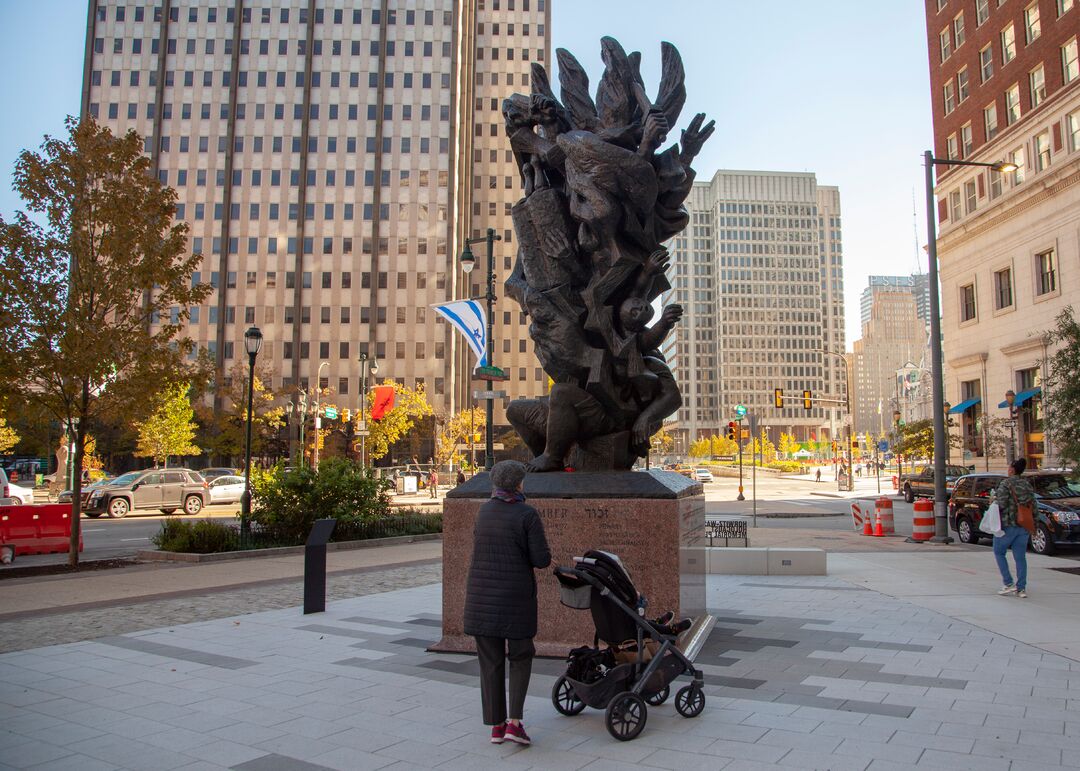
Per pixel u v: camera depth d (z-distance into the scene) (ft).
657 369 26.16
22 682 20.48
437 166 256.93
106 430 177.58
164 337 50.19
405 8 262.88
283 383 243.81
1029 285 125.08
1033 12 126.62
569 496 22.82
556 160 26.81
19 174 46.62
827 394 559.38
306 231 252.83
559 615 22.75
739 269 564.71
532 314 25.98
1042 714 16.97
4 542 49.37
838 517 95.76
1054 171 116.88
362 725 16.66
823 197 599.98
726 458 385.29
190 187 252.42
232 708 18.01
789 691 19.01
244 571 44.47
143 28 258.57
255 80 257.34
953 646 24.16
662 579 21.89
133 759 14.70
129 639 26.04
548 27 341.21
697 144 27.96
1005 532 34.76
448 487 163.63
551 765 14.16
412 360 248.73
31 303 45.57
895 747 14.89
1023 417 124.16
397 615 30.50
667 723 16.56
